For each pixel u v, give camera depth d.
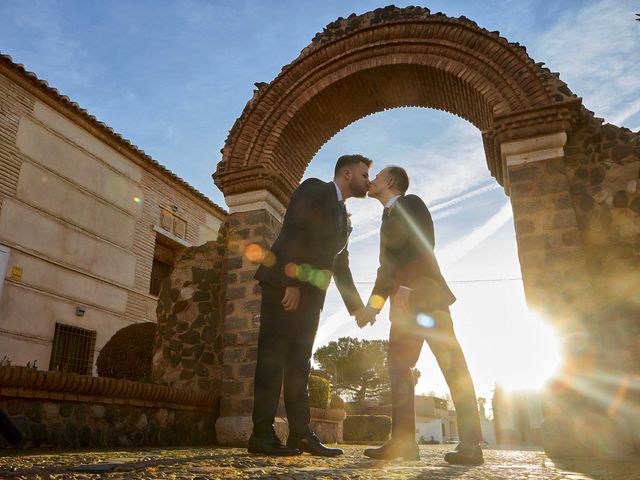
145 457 3.23
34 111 13.54
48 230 13.57
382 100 8.57
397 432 3.22
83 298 14.41
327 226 3.63
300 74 8.31
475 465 3.00
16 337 12.39
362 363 41.12
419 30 7.75
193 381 7.60
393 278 3.27
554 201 6.12
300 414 3.62
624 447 4.84
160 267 18.22
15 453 3.75
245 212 7.90
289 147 8.48
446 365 3.19
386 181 3.55
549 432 5.02
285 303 3.48
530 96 6.74
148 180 17.41
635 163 6.16
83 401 4.83
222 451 4.38
